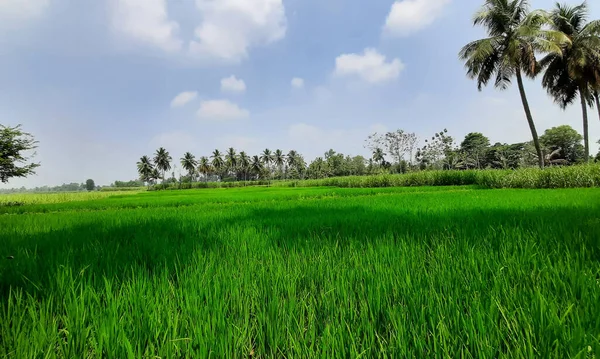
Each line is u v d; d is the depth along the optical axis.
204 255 2.59
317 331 1.38
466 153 78.62
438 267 2.02
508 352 1.09
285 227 4.11
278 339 1.27
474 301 1.40
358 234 3.41
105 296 1.69
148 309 1.50
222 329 1.31
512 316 1.28
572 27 23.08
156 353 1.21
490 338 1.16
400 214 5.13
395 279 1.85
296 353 1.14
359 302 1.62
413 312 1.42
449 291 1.65
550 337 1.15
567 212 4.43
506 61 21.33
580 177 15.31
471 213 4.83
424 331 1.22
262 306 1.56
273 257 2.56
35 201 29.14
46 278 2.05
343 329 1.27
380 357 1.13
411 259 2.28
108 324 1.33
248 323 1.42
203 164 112.00
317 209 6.64
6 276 2.09
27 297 1.66
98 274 2.12
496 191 12.61
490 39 21.86
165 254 2.66
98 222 5.39
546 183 16.70
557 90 25.45
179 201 15.66
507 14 21.22
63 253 2.67
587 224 3.24
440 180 28.52
